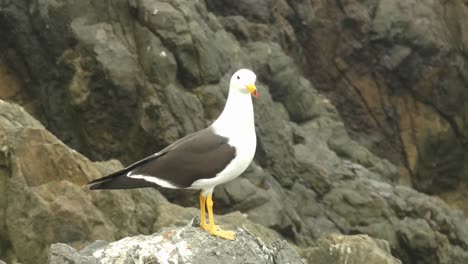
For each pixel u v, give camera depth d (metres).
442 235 18.56
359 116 24.34
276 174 19.05
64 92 18.75
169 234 8.21
